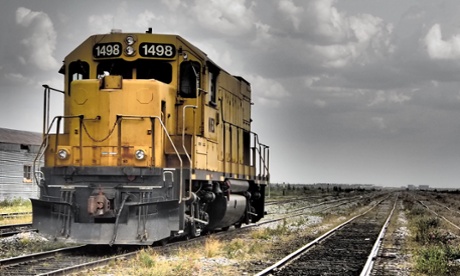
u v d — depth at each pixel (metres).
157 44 15.62
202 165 16.25
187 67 16.06
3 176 35.31
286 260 13.42
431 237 19.19
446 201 66.31
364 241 18.72
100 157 14.57
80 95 14.84
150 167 14.20
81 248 15.01
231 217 19.83
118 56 15.39
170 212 14.49
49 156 14.95
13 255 13.77
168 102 15.46
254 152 23.58
